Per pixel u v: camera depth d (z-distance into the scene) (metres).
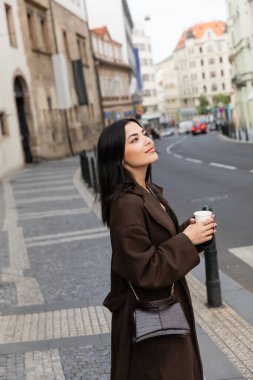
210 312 5.09
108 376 3.94
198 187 15.16
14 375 4.07
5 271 7.54
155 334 2.17
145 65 132.25
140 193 2.27
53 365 4.20
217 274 5.21
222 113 80.19
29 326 5.17
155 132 70.19
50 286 6.58
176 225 2.49
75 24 45.69
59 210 13.00
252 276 6.36
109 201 2.28
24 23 30.83
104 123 54.56
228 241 8.20
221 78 146.00
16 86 29.34
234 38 57.31
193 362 2.34
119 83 67.06
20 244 9.40
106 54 62.78
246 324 4.71
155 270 2.12
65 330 4.97
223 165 21.05
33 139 30.77
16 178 23.12
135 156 2.31
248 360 4.01
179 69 156.00
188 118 153.38
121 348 2.29
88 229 10.16
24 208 13.93
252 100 51.31
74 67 41.00
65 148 37.53
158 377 2.22
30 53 31.30
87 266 7.39
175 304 2.25
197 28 149.25
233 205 11.36
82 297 6.01
